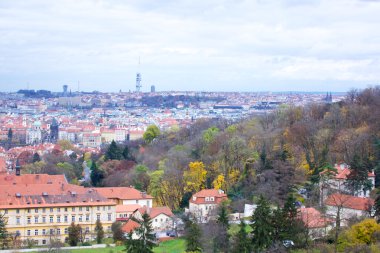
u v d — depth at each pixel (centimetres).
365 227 18875
